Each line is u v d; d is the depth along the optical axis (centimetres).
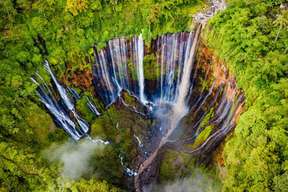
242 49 4709
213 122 4962
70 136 5178
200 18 5328
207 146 4766
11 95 4891
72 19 5359
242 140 3972
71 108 5397
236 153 3969
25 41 5228
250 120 3950
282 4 5253
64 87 5381
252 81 4391
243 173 3800
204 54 5250
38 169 4403
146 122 5384
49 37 5334
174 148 5028
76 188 4303
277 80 4316
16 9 5397
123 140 5078
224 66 4878
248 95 4400
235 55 4712
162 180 4734
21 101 4906
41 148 4788
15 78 4944
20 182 4375
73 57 5372
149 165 4925
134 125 5266
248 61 4578
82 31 5381
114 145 5025
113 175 4725
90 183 4378
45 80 5184
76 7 5303
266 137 3753
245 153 3872
